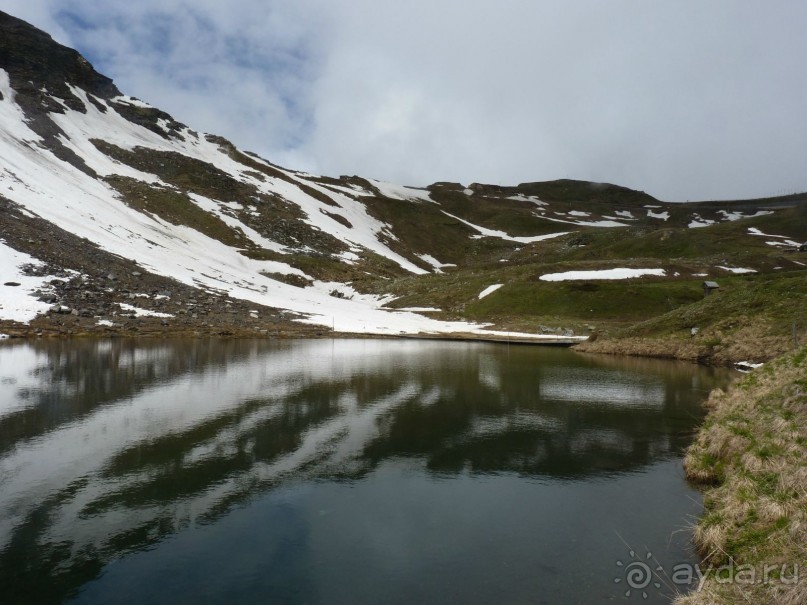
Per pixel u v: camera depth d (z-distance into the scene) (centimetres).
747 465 1273
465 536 1121
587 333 6531
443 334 6569
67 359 3634
